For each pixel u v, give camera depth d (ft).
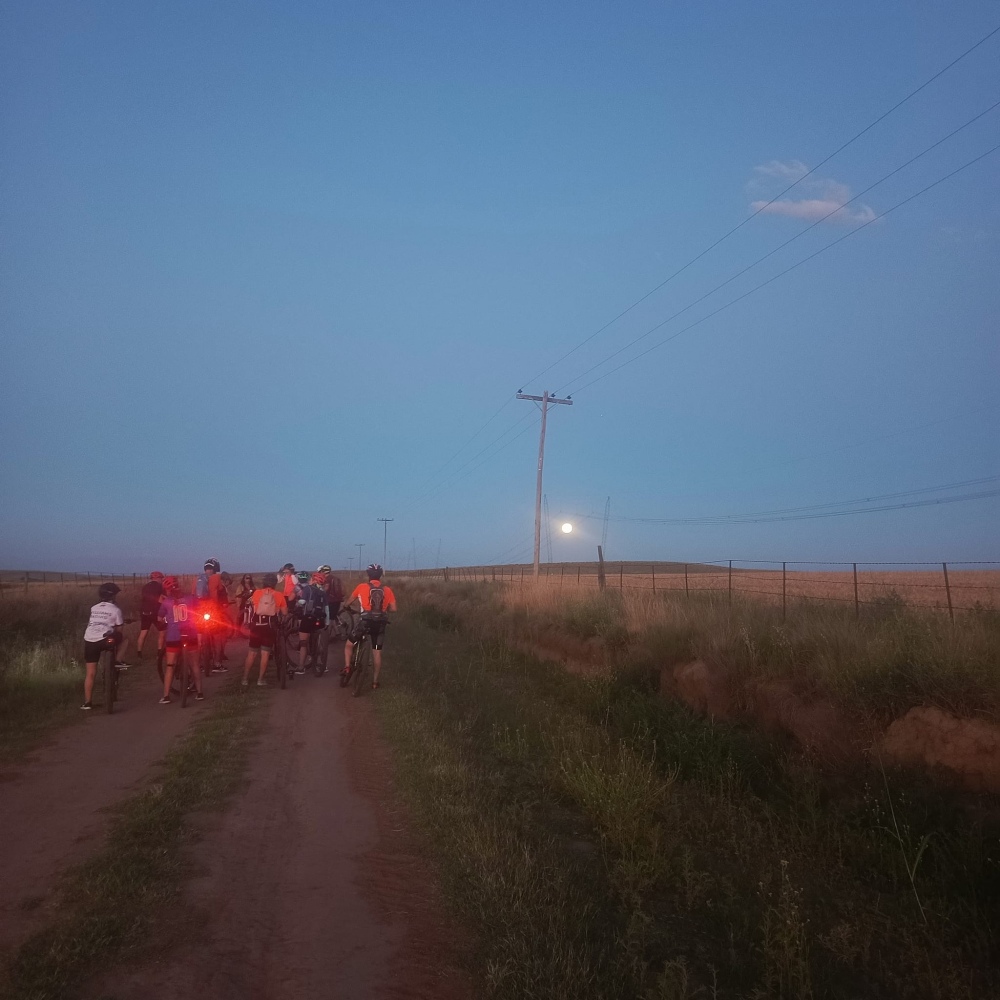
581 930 16.22
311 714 37.93
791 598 53.06
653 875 19.85
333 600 54.95
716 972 15.58
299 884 18.37
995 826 20.89
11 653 50.14
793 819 23.90
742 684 33.78
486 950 15.26
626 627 49.16
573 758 29.14
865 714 27.22
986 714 24.06
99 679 46.24
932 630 29.53
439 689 44.57
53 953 14.49
